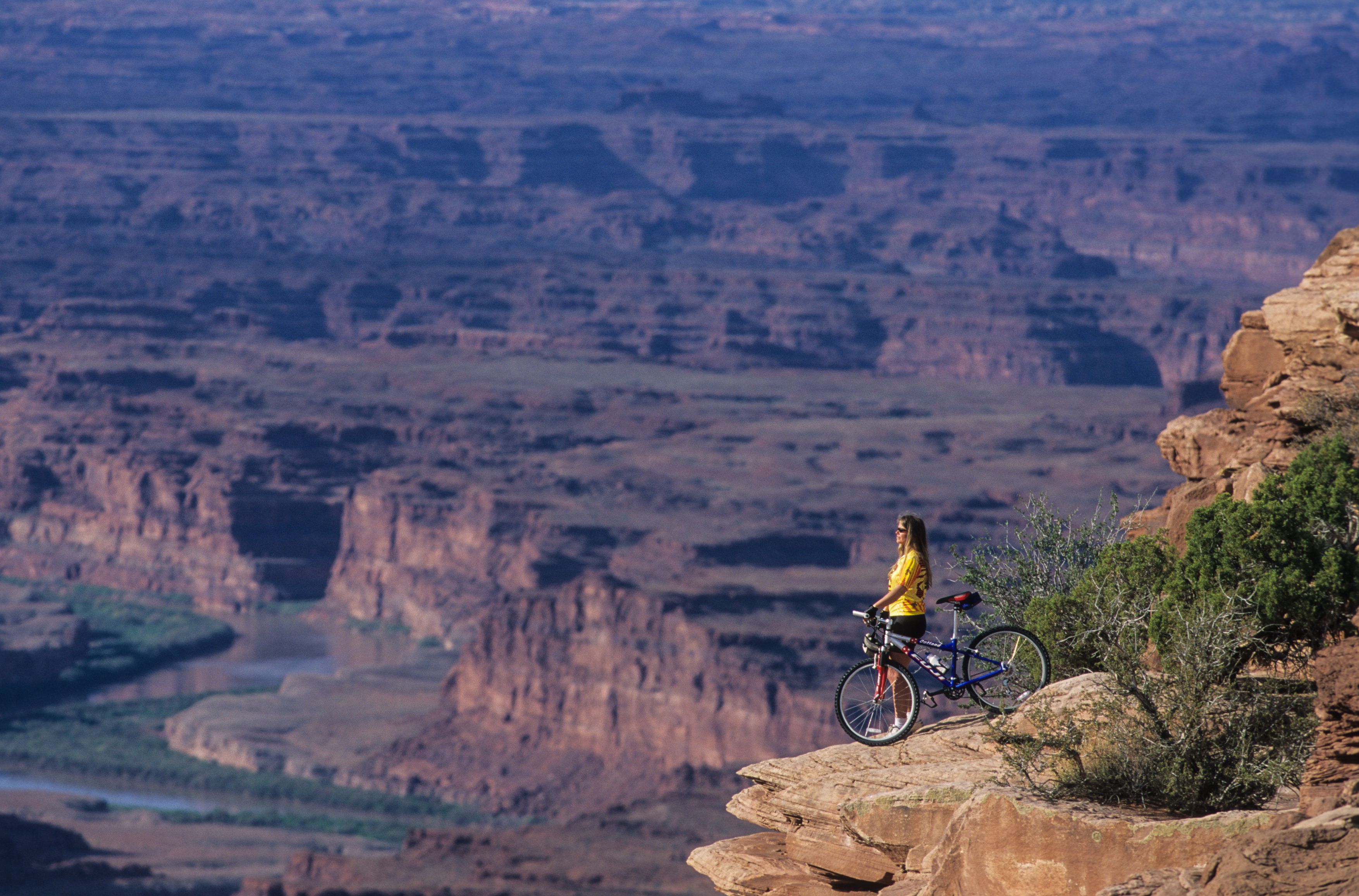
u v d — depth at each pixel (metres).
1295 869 37.72
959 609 54.34
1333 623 53.00
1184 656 49.06
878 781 52.50
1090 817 45.50
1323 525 55.50
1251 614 52.84
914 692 53.75
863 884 52.16
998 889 46.47
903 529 54.81
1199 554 55.91
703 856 57.09
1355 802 41.91
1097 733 48.47
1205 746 47.66
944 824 49.97
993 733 51.50
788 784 55.22
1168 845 44.00
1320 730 45.81
